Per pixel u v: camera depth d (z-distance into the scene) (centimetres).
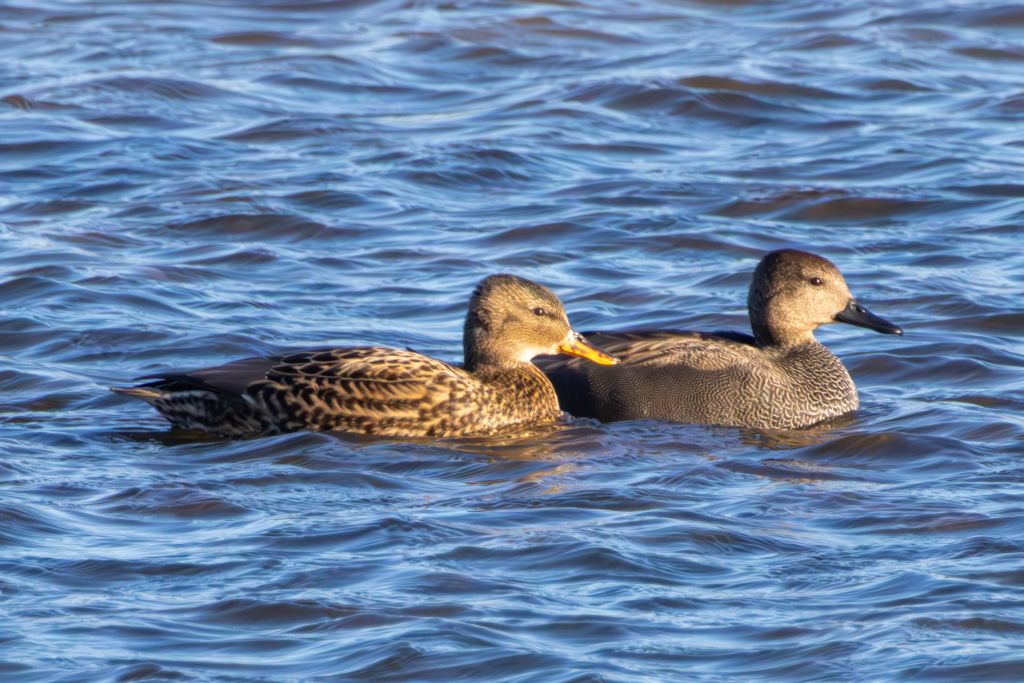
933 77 2823
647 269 1981
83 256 1978
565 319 1534
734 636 967
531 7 3269
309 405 1448
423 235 2098
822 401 1538
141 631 976
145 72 2789
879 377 1656
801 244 2072
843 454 1385
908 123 2583
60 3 3328
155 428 1464
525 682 910
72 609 1006
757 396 1523
